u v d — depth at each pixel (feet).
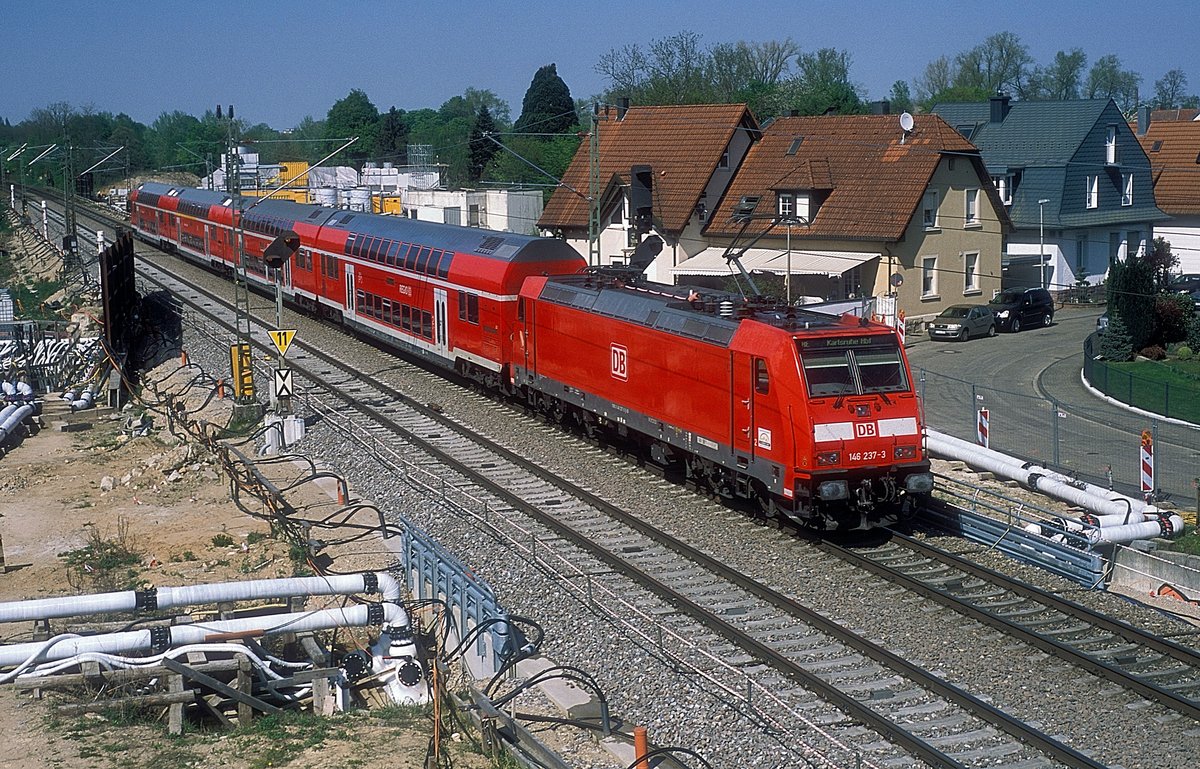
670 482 80.18
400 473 83.46
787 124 177.58
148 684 49.47
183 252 210.79
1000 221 172.86
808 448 63.72
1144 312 138.62
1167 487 82.23
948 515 69.62
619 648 53.42
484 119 327.06
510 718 45.21
